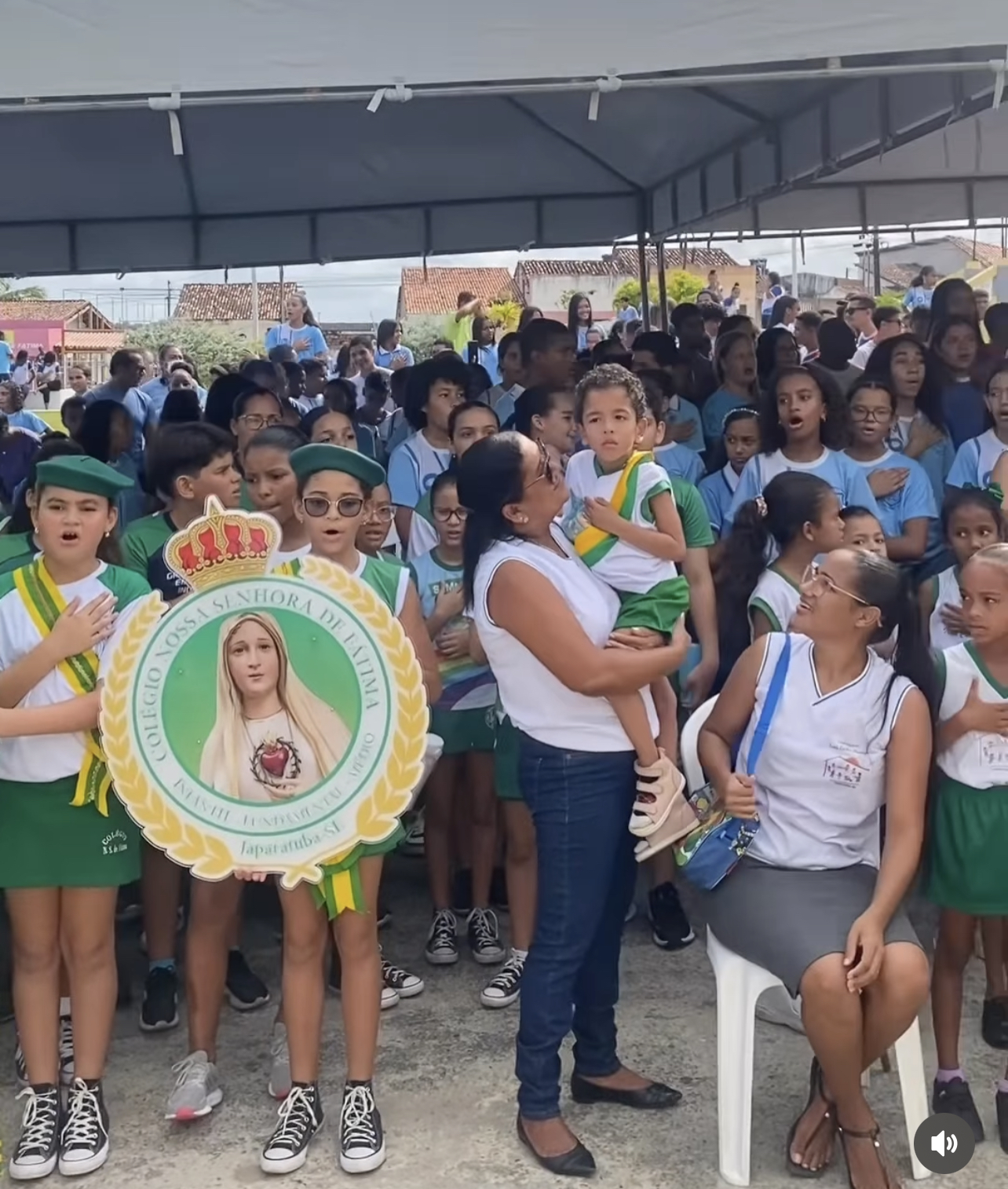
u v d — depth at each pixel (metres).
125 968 3.83
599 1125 2.96
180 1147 2.90
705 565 3.79
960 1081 2.95
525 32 3.57
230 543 2.68
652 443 3.56
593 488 3.13
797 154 7.45
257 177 9.29
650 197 10.34
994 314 5.75
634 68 3.62
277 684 2.71
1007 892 2.84
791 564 3.57
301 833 2.70
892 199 9.66
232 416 5.30
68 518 2.73
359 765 2.71
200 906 3.02
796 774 2.81
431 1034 3.42
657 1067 3.22
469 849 4.16
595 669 2.58
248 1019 3.54
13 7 3.43
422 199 10.38
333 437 4.42
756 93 6.85
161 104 3.50
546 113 7.79
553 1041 2.79
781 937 2.65
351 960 2.84
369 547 3.47
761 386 6.05
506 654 2.72
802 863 2.82
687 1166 2.79
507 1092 3.12
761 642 2.91
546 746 2.72
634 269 33.25
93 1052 2.87
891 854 2.68
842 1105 2.65
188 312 34.97
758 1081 3.15
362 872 2.79
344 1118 2.84
